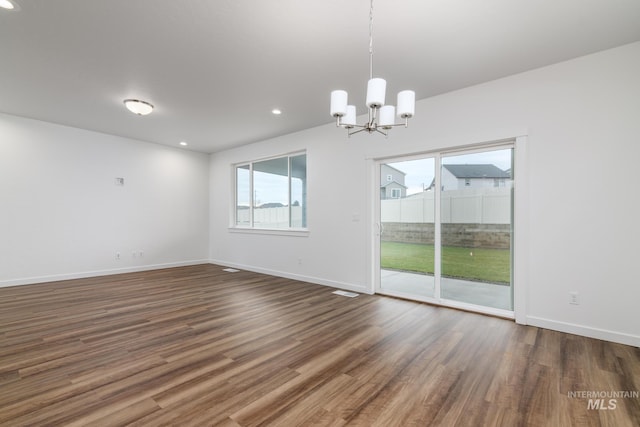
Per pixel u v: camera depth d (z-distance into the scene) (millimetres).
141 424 1564
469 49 2586
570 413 1668
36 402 1738
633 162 2521
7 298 3887
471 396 1826
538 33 2357
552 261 2857
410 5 2027
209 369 2131
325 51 2623
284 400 1782
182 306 3602
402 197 4008
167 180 6203
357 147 4332
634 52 2512
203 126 4836
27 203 4570
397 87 3334
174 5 2041
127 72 3002
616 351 2402
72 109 4078
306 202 5043
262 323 3045
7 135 4379
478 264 3426
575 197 2754
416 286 3883
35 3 2008
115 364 2193
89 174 5156
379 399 1797
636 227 2510
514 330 2852
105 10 2090
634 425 1575
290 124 4715
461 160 3537
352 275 4395
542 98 2910
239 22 2227
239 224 6469
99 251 5289
